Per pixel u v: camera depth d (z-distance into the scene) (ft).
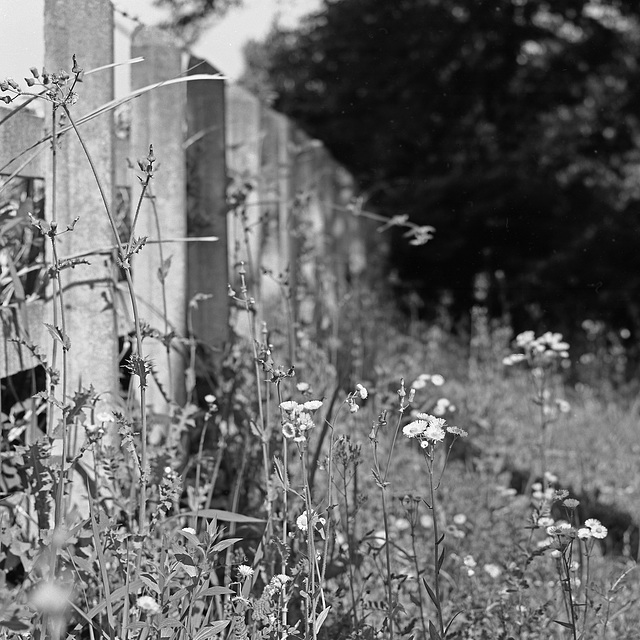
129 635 7.27
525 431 18.43
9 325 8.95
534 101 40.52
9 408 9.96
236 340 14.19
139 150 12.11
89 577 8.27
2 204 9.30
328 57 45.47
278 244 20.11
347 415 14.53
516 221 38.93
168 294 12.21
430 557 11.21
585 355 25.67
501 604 9.13
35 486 7.98
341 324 23.88
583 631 8.11
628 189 39.27
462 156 40.45
